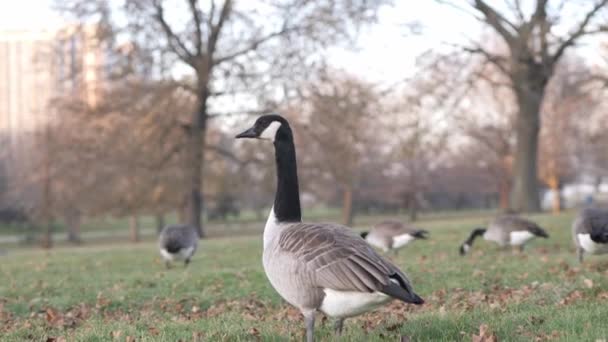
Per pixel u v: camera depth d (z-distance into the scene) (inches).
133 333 295.3
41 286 480.7
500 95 1675.7
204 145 1239.5
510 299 338.6
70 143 1195.3
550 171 1900.8
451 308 333.4
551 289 354.9
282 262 225.6
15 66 2050.9
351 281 205.8
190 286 450.9
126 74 1114.7
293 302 226.2
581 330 247.1
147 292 432.8
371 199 2196.1
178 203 1327.5
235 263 599.5
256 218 2625.5
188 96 1206.3
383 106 1095.0
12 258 811.4
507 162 1927.9
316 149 1296.8
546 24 825.5
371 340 250.1
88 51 1151.6
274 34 1125.7
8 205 1931.6
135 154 1182.9
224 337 269.1
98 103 1172.5
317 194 1603.1
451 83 1003.9
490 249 645.3
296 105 1163.9
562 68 1325.0
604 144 1913.1
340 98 1107.3
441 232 842.8
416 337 258.7
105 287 465.4
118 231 2380.7
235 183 1358.3
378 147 1774.1
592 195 2755.9
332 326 295.1
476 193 2433.6
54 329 330.6
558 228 812.0
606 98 1418.6
